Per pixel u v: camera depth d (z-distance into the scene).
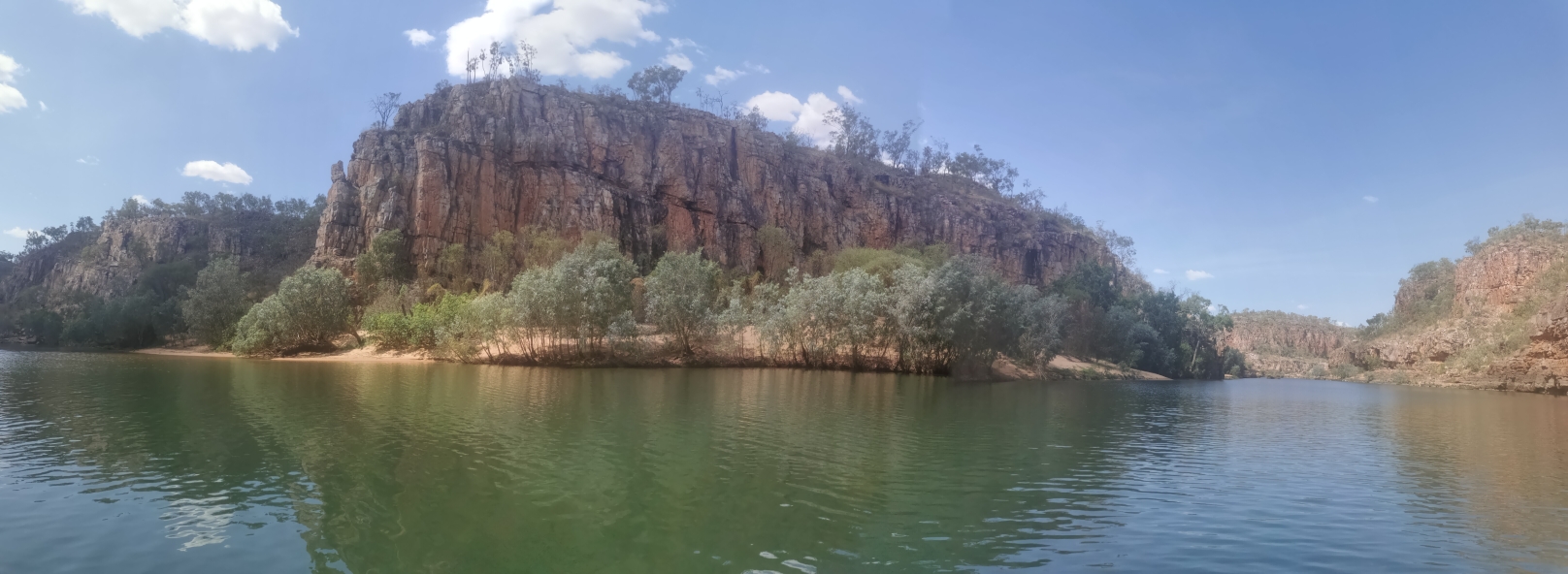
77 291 154.88
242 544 16.14
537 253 122.44
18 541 16.12
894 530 18.41
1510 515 21.25
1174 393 77.62
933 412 44.16
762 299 100.19
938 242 172.75
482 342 86.75
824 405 45.00
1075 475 25.94
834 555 16.45
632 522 18.44
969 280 82.25
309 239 156.88
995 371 90.69
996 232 199.62
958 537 18.00
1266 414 53.34
